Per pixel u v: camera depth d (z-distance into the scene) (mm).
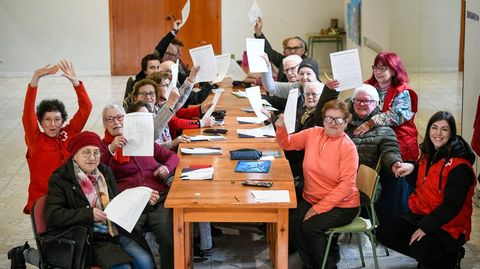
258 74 7805
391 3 8180
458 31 7172
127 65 13492
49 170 4637
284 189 4113
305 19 13328
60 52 13414
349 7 11977
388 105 5293
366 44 10039
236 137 5297
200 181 4258
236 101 6766
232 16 13367
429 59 7457
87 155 3959
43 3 13227
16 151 8023
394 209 5027
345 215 4379
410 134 5270
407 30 7727
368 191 4457
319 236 4371
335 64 4988
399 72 5309
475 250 5047
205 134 5406
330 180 4422
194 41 13445
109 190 4141
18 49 13320
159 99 5559
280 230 3971
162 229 4355
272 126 5625
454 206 4254
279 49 13438
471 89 5832
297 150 5047
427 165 4504
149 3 13305
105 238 4000
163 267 4406
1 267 4852
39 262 3941
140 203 3875
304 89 5422
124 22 13344
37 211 3857
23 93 11688
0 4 13164
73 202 3898
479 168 5773
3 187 6699
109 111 4625
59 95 11414
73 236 3807
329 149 4422
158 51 7430
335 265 4586
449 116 4355
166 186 4715
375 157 4914
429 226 4312
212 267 4793
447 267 4391
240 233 5379
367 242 5215
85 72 13508
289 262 4863
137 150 4305
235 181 4258
